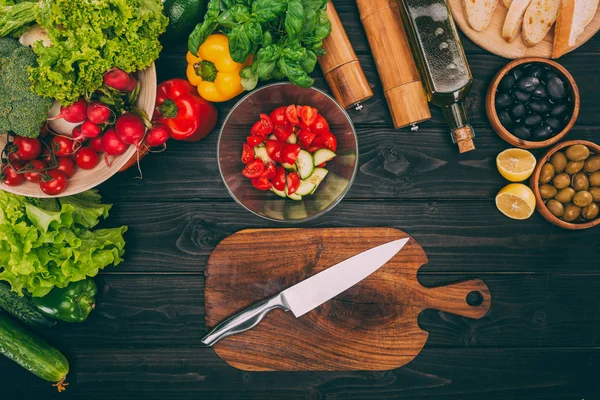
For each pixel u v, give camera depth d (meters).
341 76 1.25
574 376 1.39
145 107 1.13
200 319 1.37
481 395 1.39
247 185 1.32
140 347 1.38
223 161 1.24
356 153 1.21
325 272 1.29
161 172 1.35
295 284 1.33
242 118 1.27
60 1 1.00
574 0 1.18
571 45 1.23
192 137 1.27
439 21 1.21
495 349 1.39
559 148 1.26
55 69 1.03
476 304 1.36
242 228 1.36
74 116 1.08
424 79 1.25
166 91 1.20
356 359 1.35
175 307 1.37
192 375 1.38
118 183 1.35
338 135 1.28
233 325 1.28
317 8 1.09
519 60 1.25
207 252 1.37
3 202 1.19
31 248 1.20
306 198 1.32
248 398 1.39
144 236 1.36
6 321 1.29
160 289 1.37
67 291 1.28
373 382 1.39
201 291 1.37
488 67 1.34
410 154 1.36
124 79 1.07
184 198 1.36
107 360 1.38
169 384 1.38
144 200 1.35
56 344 1.37
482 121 1.35
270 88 1.22
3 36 1.07
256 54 1.15
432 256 1.38
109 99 1.09
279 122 1.23
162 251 1.36
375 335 1.35
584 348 1.39
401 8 1.22
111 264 1.36
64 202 1.22
